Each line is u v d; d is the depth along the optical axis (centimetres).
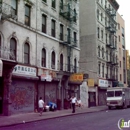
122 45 6172
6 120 1852
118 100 3572
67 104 3192
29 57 2570
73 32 3606
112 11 5494
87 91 3969
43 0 2908
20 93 2400
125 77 6197
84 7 4641
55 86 3047
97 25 4550
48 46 2917
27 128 1447
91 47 4472
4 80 2175
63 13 3275
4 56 2139
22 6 2491
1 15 2062
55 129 1354
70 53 3444
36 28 2697
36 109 2630
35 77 2603
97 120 1833
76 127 1427
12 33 2309
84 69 4469
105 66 4838
